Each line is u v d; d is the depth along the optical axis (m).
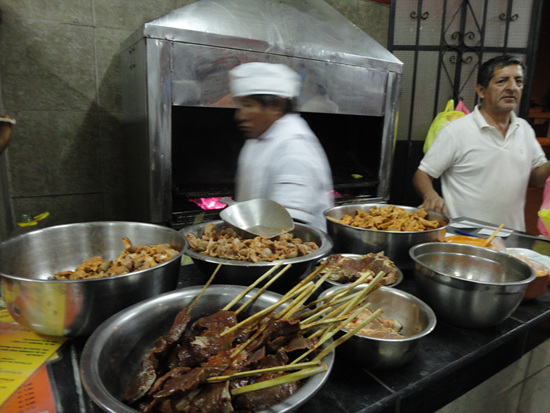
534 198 6.76
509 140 2.54
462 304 1.08
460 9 3.77
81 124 2.79
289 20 2.77
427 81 3.94
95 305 0.93
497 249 1.55
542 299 1.34
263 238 1.39
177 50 2.21
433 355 1.00
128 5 2.78
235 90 2.07
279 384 0.69
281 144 1.97
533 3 3.68
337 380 0.89
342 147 3.61
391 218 1.66
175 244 1.26
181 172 2.92
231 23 2.43
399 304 1.08
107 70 2.79
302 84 2.69
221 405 0.67
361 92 2.98
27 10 2.48
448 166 2.71
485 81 2.49
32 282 0.88
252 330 0.91
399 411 0.90
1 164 2.50
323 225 2.04
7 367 0.89
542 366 1.48
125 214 3.06
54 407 0.77
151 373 0.74
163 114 2.25
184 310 0.90
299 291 0.94
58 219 2.84
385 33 4.04
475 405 1.21
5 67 2.48
